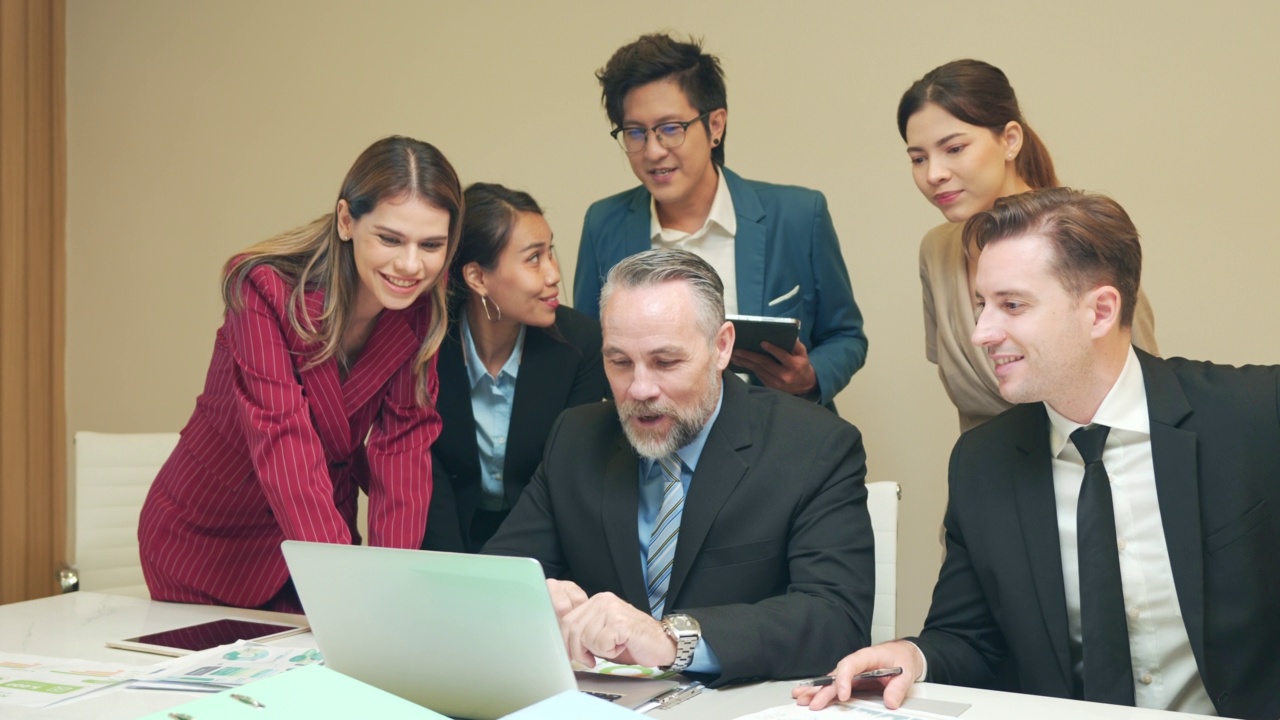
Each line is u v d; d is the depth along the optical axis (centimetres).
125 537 319
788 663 169
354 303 227
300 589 158
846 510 194
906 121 271
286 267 224
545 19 437
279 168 492
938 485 378
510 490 276
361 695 130
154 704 160
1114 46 352
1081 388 176
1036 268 172
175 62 514
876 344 386
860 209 387
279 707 127
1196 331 345
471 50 452
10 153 509
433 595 142
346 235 221
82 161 534
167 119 516
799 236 297
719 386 200
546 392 274
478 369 278
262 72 495
